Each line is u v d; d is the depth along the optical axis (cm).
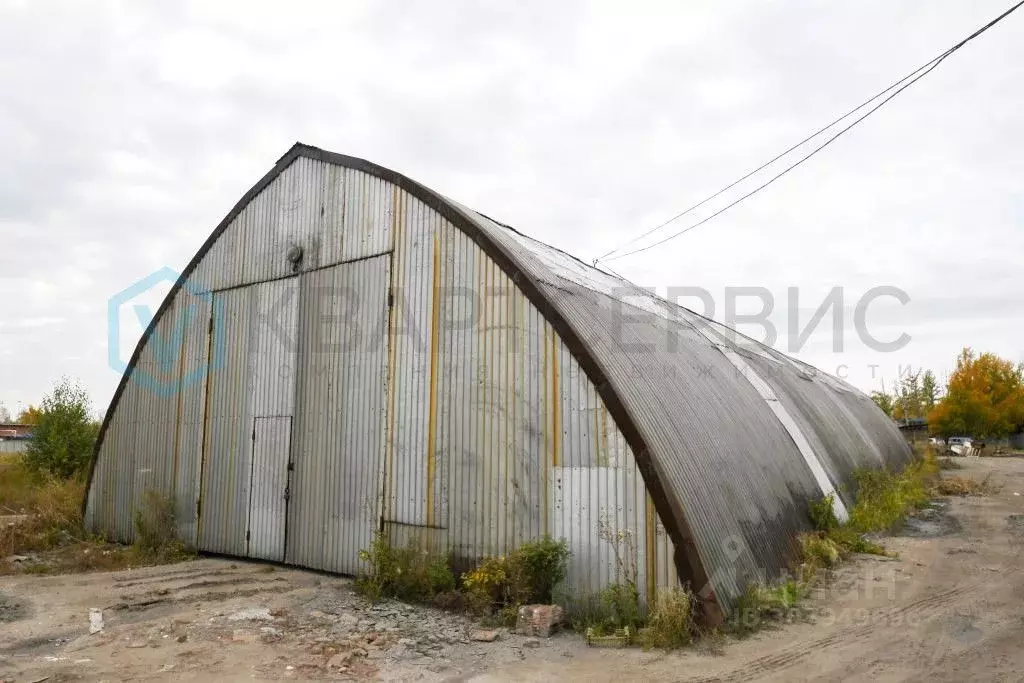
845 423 2225
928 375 6438
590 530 888
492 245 1055
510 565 900
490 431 1014
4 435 4472
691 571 799
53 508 1725
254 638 815
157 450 1556
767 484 1148
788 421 1527
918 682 648
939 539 1375
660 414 973
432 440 1085
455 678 682
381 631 845
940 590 983
